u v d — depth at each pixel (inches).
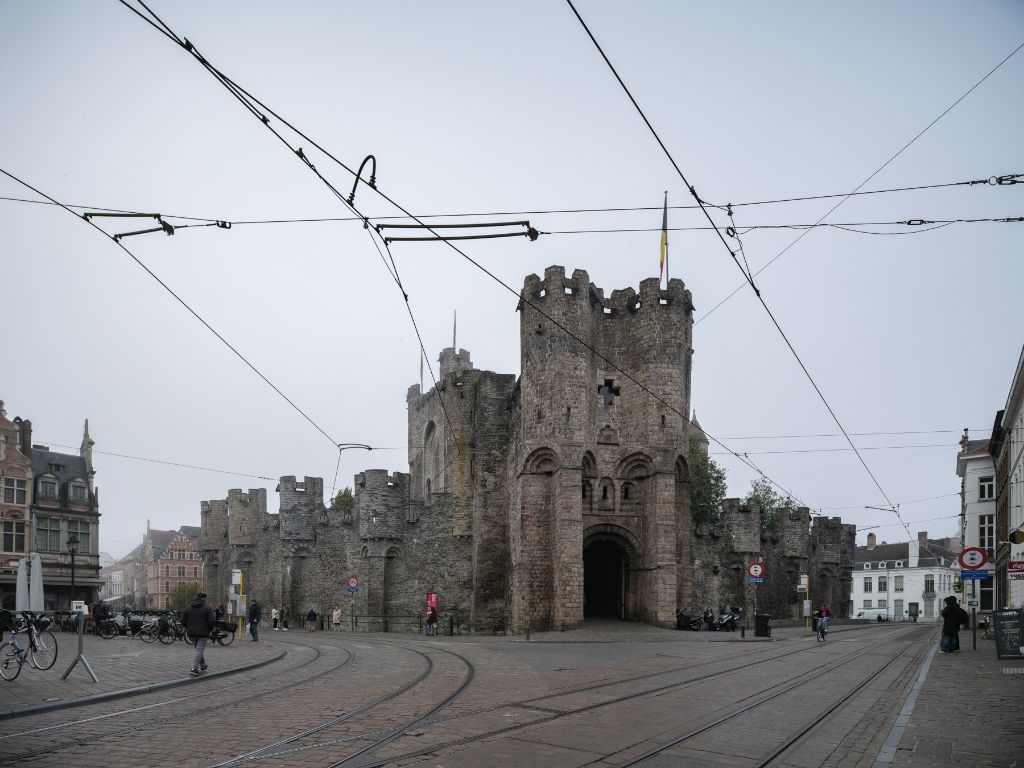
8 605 2065.7
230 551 2247.8
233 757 337.4
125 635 1202.0
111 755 341.7
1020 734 397.7
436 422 2175.2
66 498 2268.7
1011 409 1459.2
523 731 397.1
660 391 1547.7
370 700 498.0
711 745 371.9
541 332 1517.0
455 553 1827.0
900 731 404.8
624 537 1536.7
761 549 1939.0
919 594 3973.9
